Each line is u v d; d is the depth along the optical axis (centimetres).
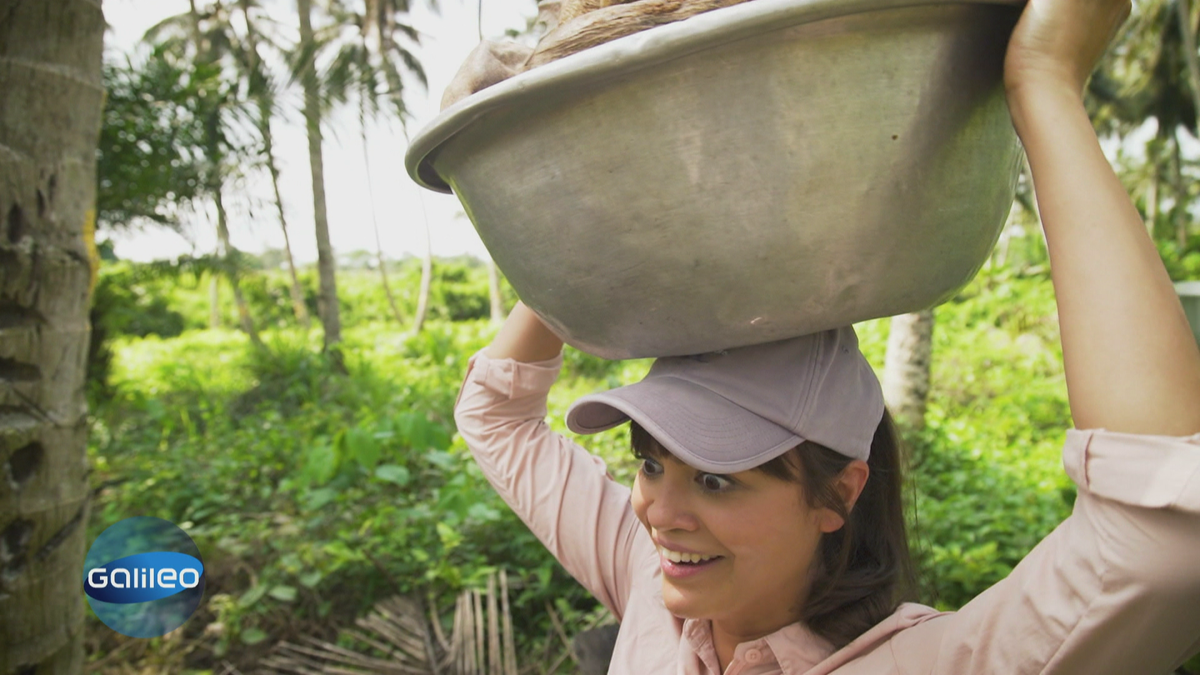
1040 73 65
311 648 343
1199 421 61
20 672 171
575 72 59
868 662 90
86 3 173
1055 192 65
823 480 91
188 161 713
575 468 136
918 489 527
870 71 60
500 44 83
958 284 73
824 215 62
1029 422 803
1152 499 59
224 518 468
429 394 902
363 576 380
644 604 121
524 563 383
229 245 984
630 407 87
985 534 414
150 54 651
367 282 3538
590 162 64
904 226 64
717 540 91
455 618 330
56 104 169
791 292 65
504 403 139
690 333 70
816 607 96
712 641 108
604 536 132
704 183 61
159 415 792
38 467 172
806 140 60
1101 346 63
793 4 55
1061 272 65
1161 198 2883
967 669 79
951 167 65
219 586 398
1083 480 64
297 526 418
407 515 416
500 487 140
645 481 97
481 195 73
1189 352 62
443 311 3150
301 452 602
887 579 100
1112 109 2273
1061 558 69
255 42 2108
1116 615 63
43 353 171
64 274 173
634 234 64
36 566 172
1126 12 67
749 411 87
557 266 71
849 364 94
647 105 60
